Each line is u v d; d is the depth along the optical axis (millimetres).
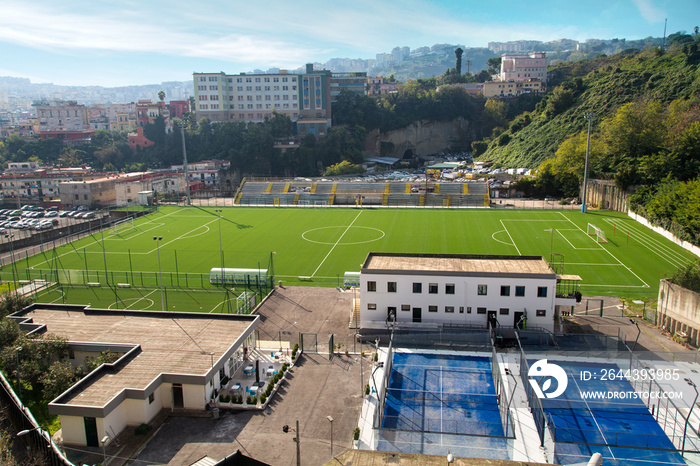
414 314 57219
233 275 76688
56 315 56094
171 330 51438
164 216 131625
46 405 43562
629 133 137750
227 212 136000
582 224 111500
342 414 40969
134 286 76375
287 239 104125
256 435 38188
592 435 37844
